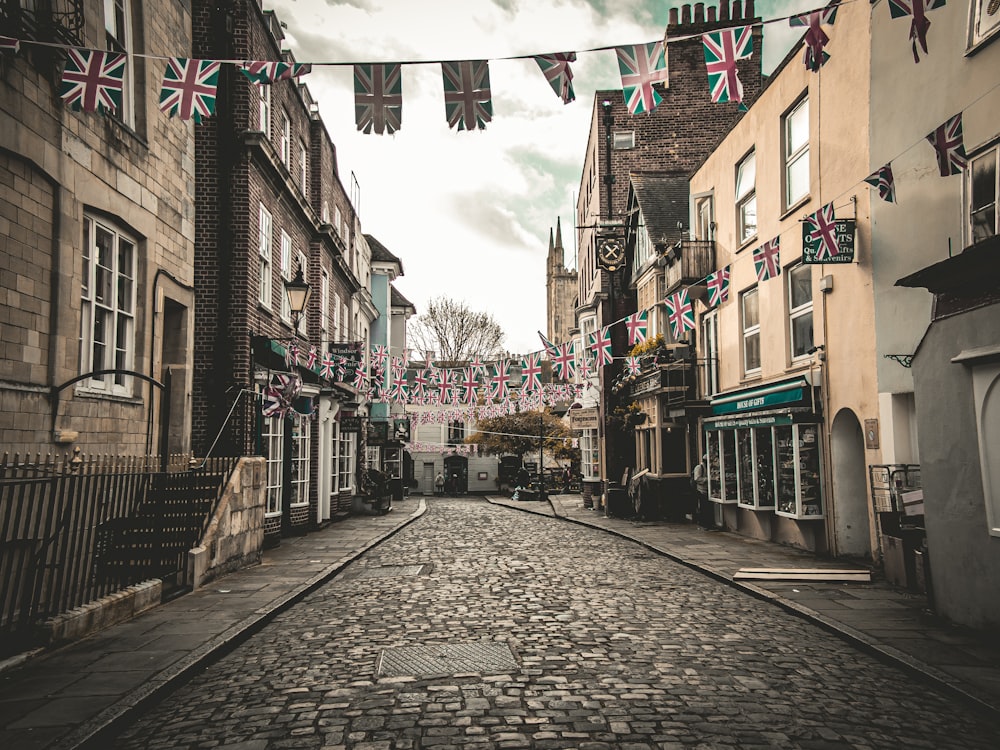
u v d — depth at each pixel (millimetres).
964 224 8594
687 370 19375
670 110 28719
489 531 18984
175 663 5996
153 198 10617
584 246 34094
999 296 6477
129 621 7617
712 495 17516
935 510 7508
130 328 10125
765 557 12453
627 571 11547
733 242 16562
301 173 19969
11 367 7258
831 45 11758
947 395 7227
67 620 6637
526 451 45219
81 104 6656
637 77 5965
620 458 25750
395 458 49594
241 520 11523
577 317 32156
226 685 5727
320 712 5008
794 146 13625
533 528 19922
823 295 12305
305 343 18922
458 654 6473
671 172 26422
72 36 8031
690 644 6820
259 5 15500
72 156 8367
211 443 13820
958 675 5652
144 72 10359
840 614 7832
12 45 6324
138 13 10289
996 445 6578
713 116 28625
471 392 19500
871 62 10617
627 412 23562
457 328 50438
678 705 5090
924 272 7094
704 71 28734
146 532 9242
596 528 19375
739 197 16328
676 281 18172
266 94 16422
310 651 6703
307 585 9914
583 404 28859
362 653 6570
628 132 28750
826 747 4391
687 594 9508
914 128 9617
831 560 11906
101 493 7699
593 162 30297
